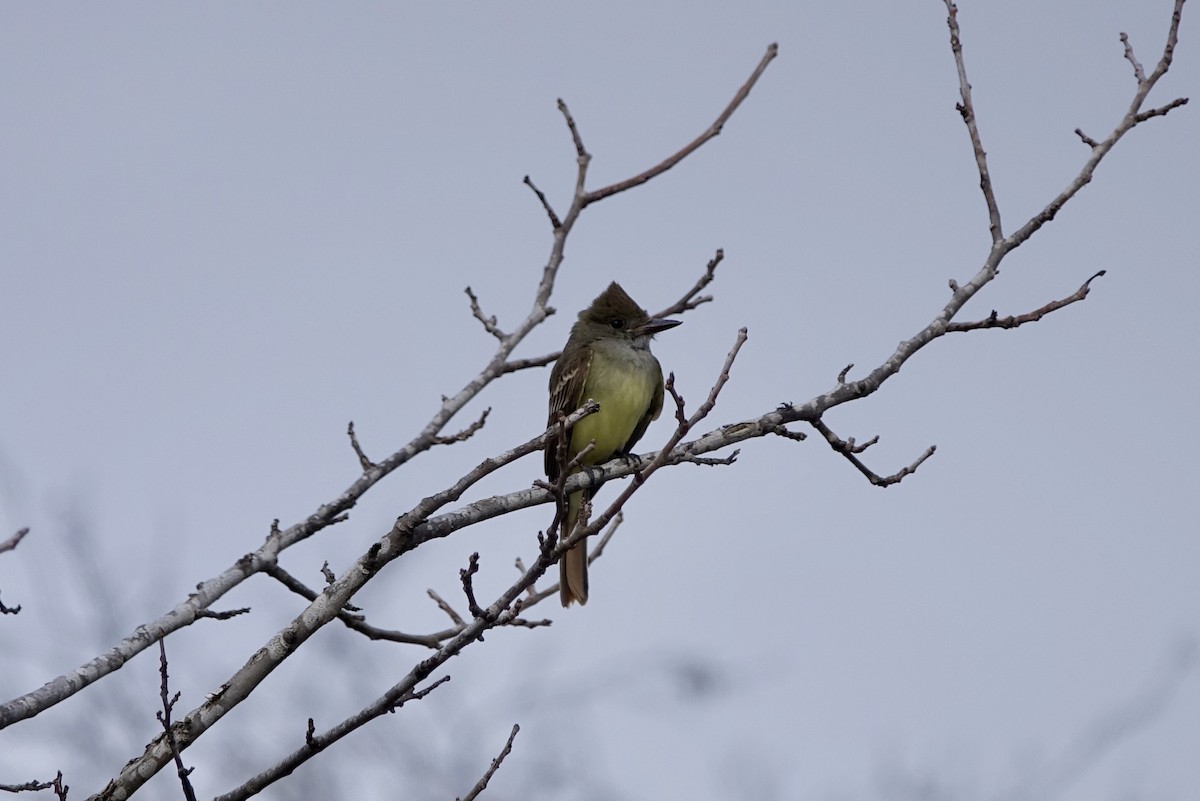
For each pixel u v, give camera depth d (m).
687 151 9.48
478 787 8.62
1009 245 11.36
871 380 11.51
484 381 9.70
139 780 8.40
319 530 9.57
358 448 9.80
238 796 8.38
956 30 11.64
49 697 7.98
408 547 9.42
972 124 11.46
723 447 11.37
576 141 9.50
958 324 11.46
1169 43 11.35
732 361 8.95
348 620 10.70
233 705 8.69
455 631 11.17
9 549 7.57
